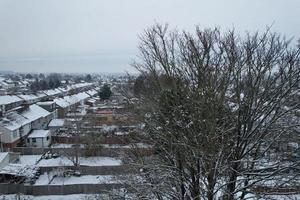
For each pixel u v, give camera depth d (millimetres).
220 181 10023
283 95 8914
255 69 9461
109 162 30969
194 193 8906
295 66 9445
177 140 9102
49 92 89562
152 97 10594
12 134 37125
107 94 74875
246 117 8961
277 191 9500
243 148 9070
